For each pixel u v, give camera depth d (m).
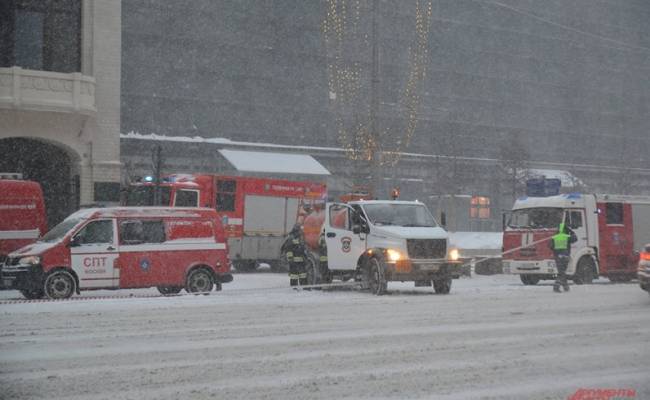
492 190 62.09
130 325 11.10
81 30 33.28
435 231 17.53
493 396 6.62
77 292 16.33
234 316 12.30
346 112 55.03
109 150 33.56
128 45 48.06
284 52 54.06
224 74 51.59
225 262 17.52
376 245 17.44
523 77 67.62
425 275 17.05
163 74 49.25
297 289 18.89
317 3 55.47
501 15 66.38
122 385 6.95
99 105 33.31
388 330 10.62
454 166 55.69
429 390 6.83
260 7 53.22
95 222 16.48
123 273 16.44
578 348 9.12
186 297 16.09
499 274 28.84
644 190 73.75
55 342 9.44
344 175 53.34
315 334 10.19
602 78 73.62
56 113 31.86
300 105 54.44
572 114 71.00
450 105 62.31
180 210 17.31
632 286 21.67
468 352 8.80
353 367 7.87
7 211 20.17
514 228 24.12
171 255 16.94
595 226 23.75
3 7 31.72
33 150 33.12
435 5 61.88
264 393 6.66
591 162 71.94
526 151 57.12
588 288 20.30
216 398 6.46
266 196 29.78
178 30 49.84
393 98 57.78
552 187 26.16
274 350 8.88
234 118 51.84
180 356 8.47
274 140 53.31
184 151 48.91
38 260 15.82
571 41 71.31
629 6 76.44
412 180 57.62
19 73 30.55
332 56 55.41
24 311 13.02
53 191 33.50
